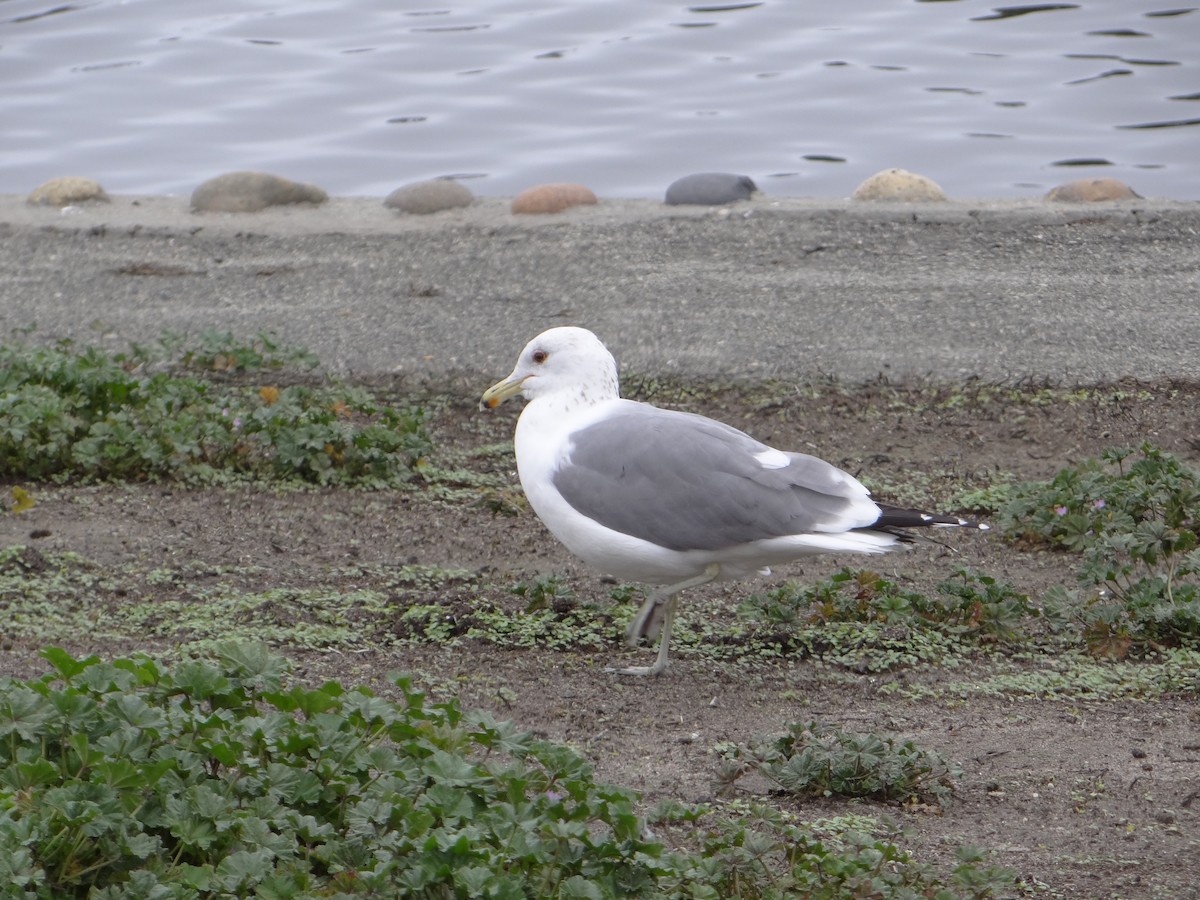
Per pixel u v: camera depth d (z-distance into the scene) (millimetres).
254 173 23125
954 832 7922
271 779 6609
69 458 13148
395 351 16828
